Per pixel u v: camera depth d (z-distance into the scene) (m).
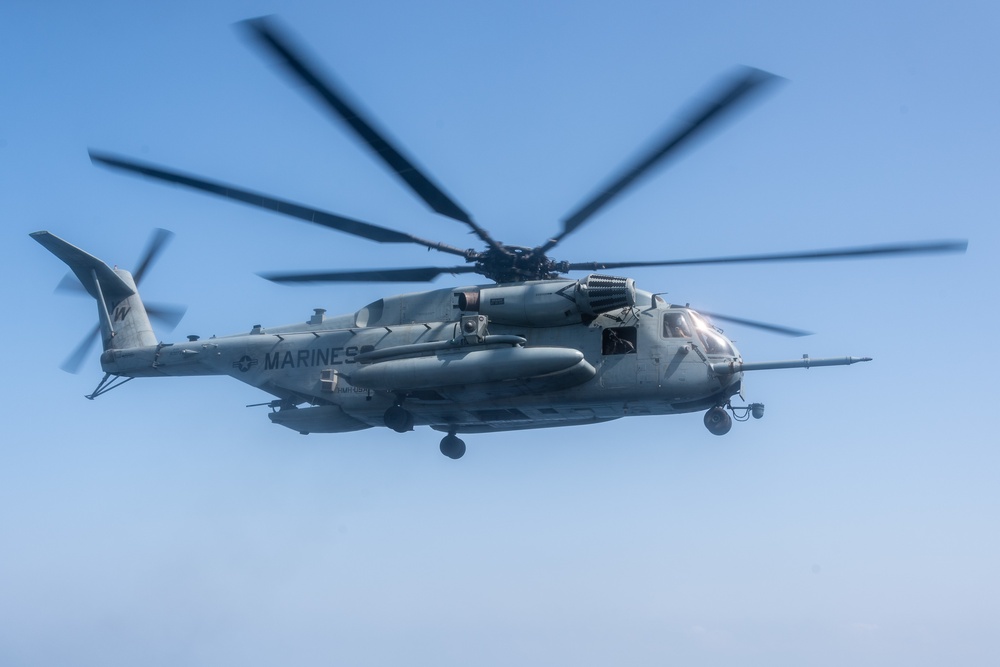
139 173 19.64
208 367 27.53
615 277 23.05
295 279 23.69
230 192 20.16
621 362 23.19
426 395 24.28
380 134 17.20
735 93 15.08
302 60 15.15
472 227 21.64
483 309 23.67
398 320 25.36
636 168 17.61
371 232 21.89
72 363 30.05
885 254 19.73
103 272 29.67
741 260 21.39
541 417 25.02
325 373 25.39
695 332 23.16
